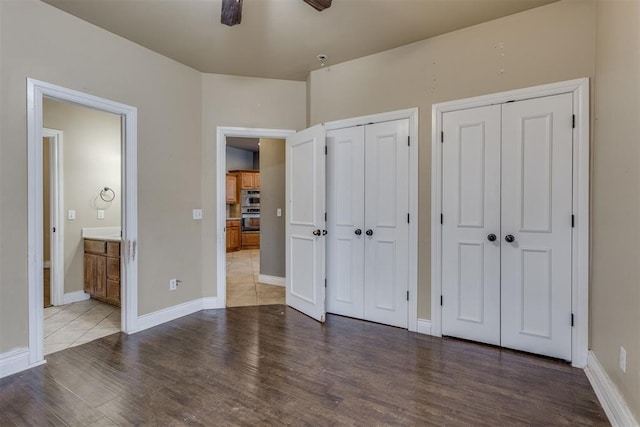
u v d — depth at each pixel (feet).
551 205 8.19
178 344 9.18
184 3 8.07
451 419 5.93
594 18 7.65
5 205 7.41
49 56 8.10
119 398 6.59
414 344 9.13
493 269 8.93
